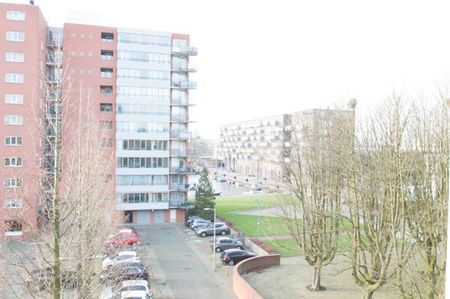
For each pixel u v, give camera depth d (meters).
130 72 57.62
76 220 15.98
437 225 20.44
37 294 15.95
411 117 27.92
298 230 31.70
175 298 29.58
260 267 36.31
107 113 57.59
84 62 56.56
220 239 43.72
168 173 59.19
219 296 30.11
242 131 153.12
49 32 53.91
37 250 17.31
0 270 17.17
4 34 48.03
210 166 180.12
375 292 29.27
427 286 20.62
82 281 17.73
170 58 59.28
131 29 57.66
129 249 39.06
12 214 19.34
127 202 57.69
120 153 57.28
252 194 83.50
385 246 23.83
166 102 59.00
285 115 111.31
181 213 60.34
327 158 30.89
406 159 23.19
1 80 47.53
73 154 24.70
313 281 30.62
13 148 46.97
